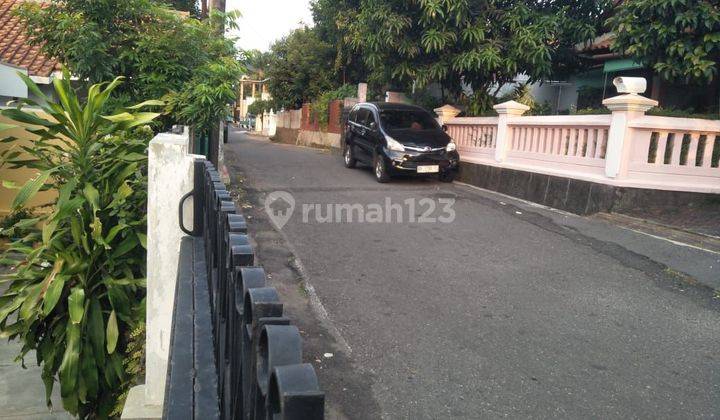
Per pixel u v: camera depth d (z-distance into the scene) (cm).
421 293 542
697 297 538
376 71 1420
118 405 412
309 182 1176
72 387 403
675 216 790
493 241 730
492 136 1155
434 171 1166
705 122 812
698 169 830
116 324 417
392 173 1175
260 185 1116
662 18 830
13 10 831
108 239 428
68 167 458
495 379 383
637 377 389
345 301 519
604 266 627
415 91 1591
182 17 940
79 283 436
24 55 1070
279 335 95
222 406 149
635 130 814
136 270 477
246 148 2156
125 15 859
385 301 520
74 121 447
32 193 416
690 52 817
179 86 857
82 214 441
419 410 344
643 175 826
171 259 325
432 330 459
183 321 205
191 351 179
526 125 1039
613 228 771
